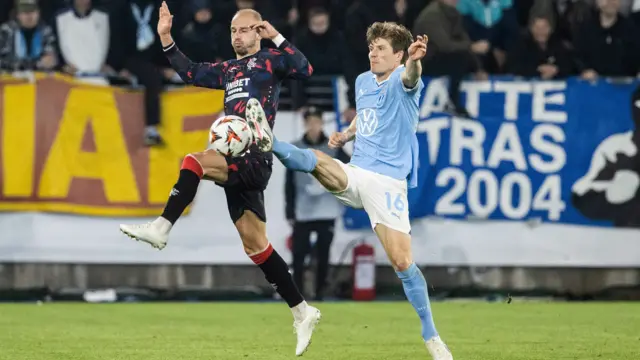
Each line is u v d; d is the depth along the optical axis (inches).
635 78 1985.7
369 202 1010.7
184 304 1868.8
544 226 1972.2
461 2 1995.6
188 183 1023.0
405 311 1769.2
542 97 1974.7
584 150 1975.9
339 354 1223.5
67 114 1894.7
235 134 999.6
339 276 1955.0
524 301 1958.7
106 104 1900.8
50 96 1893.5
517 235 1969.7
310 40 1941.4
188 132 1915.6
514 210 1968.5
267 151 964.6
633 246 1984.5
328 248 1924.2
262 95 1109.1
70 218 1895.9
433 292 1958.7
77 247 1897.1
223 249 1924.2
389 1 1968.5
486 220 1964.8
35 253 1888.5
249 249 1125.7
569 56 1978.3
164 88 1908.2
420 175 1950.1
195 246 1919.3
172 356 1195.9
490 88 1963.6
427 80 1952.5
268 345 1311.5
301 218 1904.5
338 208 1930.4
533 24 1974.7
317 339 1378.0
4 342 1323.8
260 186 1099.3
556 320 1649.9
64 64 1909.4
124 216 1904.5
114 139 1902.1
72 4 1913.1
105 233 1903.3
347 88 1943.9
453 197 1958.7
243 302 1910.7
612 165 1980.8
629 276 1987.0
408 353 1235.2
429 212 1956.2
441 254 1956.2
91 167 1899.6
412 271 1012.5
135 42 1899.6
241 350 1256.2
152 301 1907.0
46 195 1889.8
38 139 1891.0
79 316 1665.8
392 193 1011.3
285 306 1849.2
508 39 1982.0
